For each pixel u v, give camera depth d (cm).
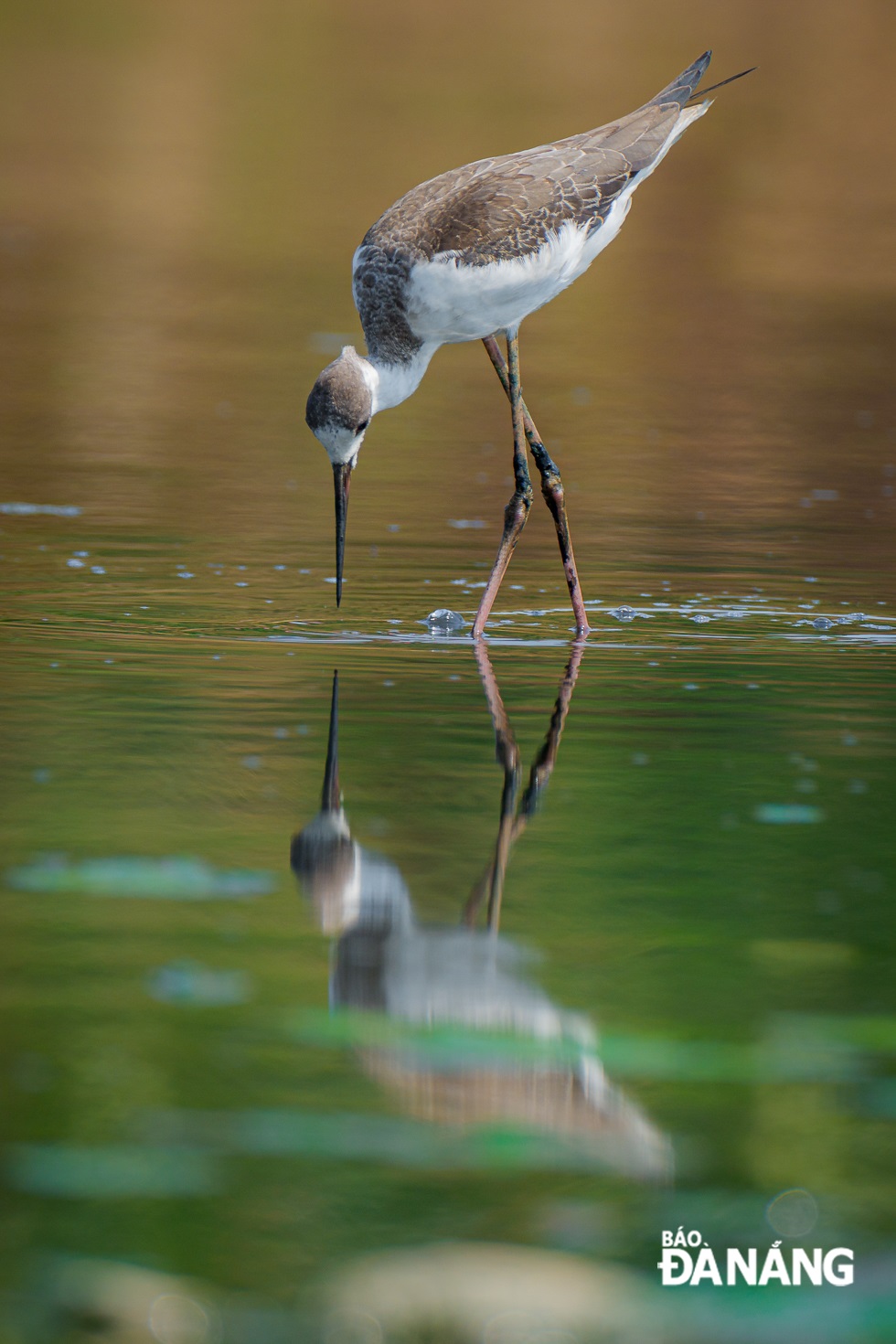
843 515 1619
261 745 923
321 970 646
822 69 4231
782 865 759
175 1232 479
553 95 3753
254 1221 485
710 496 1697
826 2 4872
